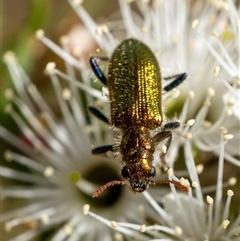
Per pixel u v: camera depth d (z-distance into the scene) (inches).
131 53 2.0
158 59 2.1
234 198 2.1
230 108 2.1
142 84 2.0
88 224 2.3
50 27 2.6
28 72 2.5
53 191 2.4
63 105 2.4
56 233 2.3
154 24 2.4
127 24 2.4
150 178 2.0
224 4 2.3
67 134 2.4
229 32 2.2
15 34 2.5
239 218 2.0
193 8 2.5
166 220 2.1
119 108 2.0
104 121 2.1
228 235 2.0
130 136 2.0
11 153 2.4
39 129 2.4
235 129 2.1
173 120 2.1
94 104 2.2
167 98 2.2
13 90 2.5
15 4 3.0
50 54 2.5
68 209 2.3
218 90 2.2
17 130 2.4
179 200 2.0
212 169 2.1
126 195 2.3
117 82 2.0
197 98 2.3
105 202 2.3
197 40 2.3
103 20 2.7
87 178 2.4
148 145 2.0
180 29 2.4
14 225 2.3
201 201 2.0
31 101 2.5
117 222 2.2
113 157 2.1
